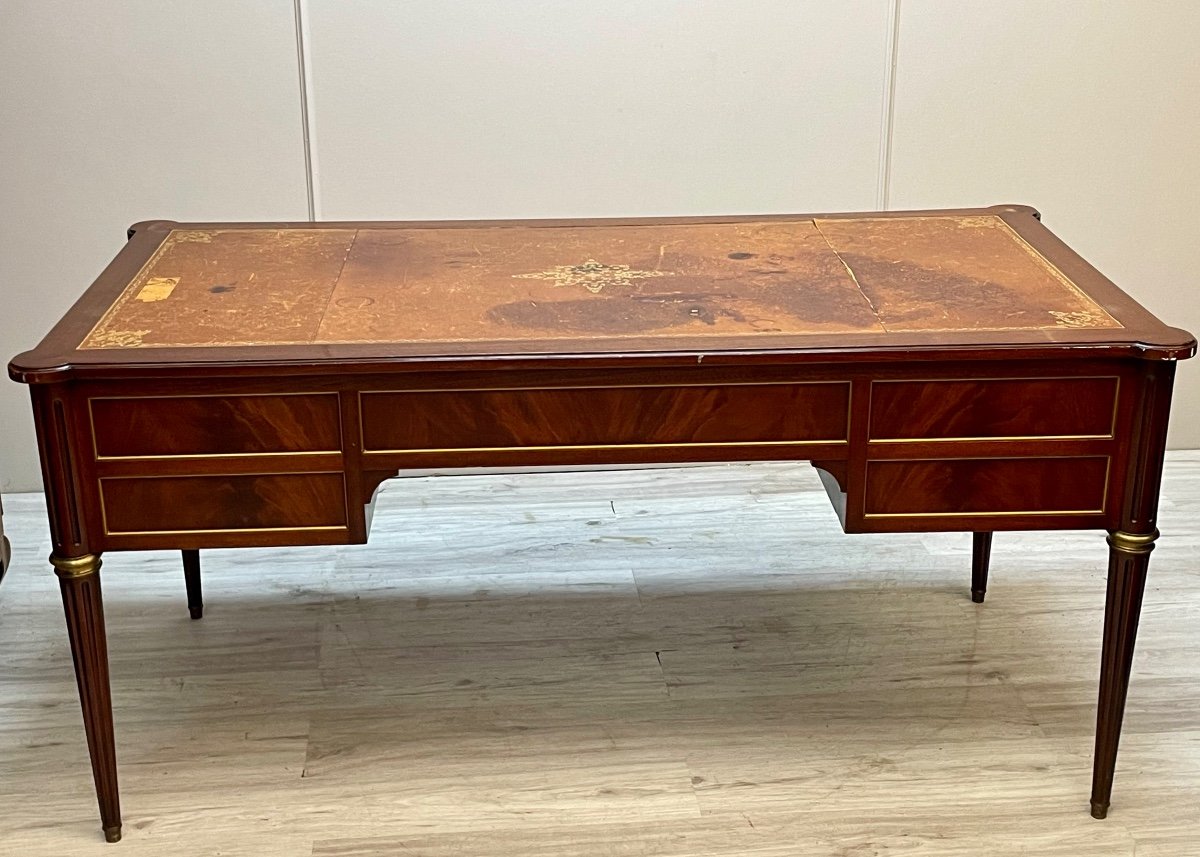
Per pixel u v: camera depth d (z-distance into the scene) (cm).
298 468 214
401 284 242
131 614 304
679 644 290
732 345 210
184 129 343
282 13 335
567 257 259
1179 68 354
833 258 256
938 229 274
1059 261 250
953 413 215
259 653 288
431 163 353
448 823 233
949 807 237
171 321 222
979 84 354
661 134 355
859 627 296
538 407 214
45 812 238
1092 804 234
